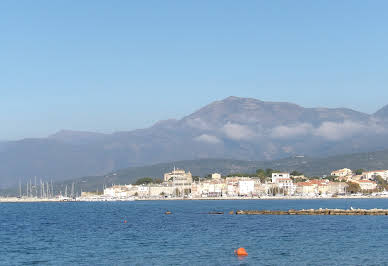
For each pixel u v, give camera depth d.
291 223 189.38
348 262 103.06
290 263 102.56
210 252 116.75
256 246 126.06
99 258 110.38
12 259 111.31
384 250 117.94
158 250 120.69
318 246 125.19
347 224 181.50
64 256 114.12
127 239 144.62
